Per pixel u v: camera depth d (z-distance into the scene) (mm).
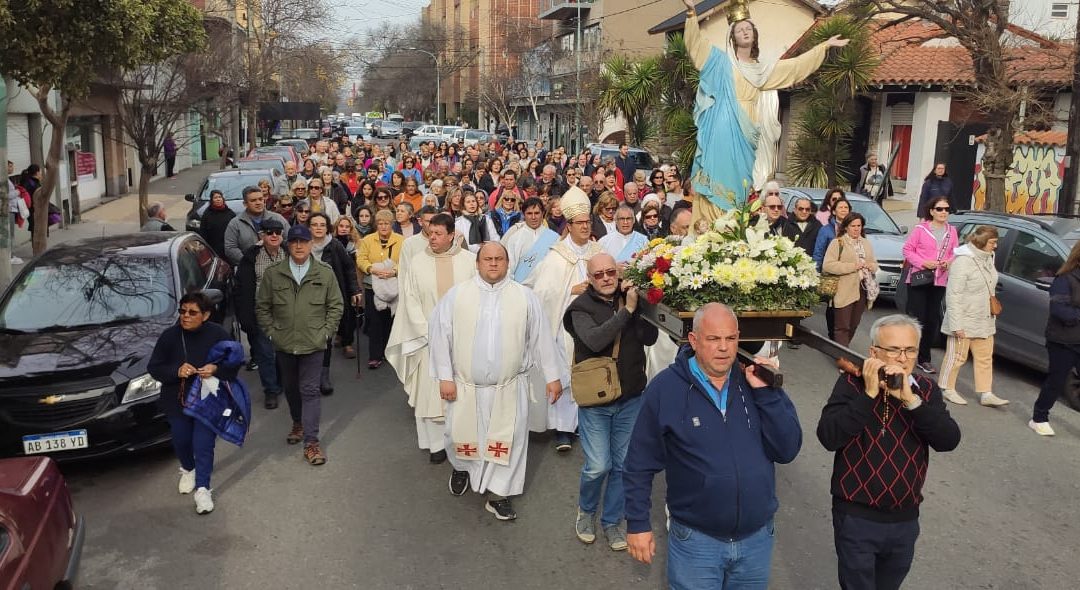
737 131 8258
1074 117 13609
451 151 25969
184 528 5988
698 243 4617
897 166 25953
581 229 7309
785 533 5902
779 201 9320
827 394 8961
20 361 6859
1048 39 22562
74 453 6637
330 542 5781
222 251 12180
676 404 3844
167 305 7840
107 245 8672
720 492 3748
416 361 7273
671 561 3953
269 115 49812
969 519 6121
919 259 9672
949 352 8703
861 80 21156
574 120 45031
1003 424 8141
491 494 6207
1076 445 7602
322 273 7184
